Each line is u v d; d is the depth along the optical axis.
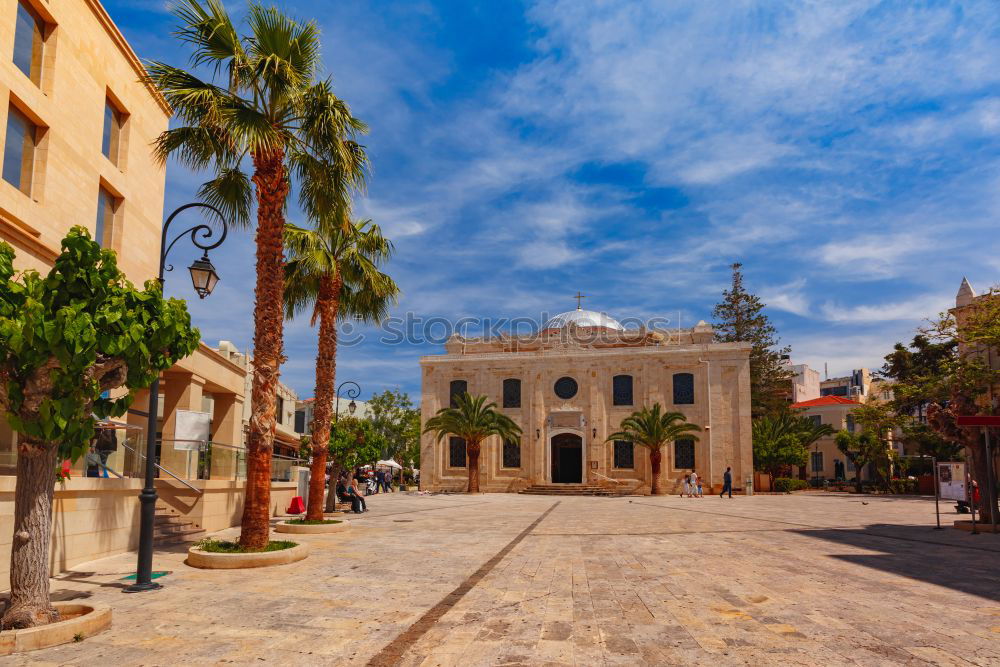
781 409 64.44
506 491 49.34
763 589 9.07
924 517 22.86
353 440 24.75
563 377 50.31
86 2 15.12
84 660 5.85
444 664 5.74
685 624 7.10
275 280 12.56
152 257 18.95
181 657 5.94
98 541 11.65
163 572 10.46
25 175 13.34
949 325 30.70
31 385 6.69
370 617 7.46
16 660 5.84
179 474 15.64
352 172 13.54
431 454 51.47
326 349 18.27
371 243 19.20
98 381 7.36
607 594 8.75
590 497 42.91
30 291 6.66
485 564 11.45
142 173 18.23
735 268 68.81
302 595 8.70
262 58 11.84
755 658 5.86
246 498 11.92
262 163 12.57
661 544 14.49
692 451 47.03
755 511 26.47
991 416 16.50
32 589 6.76
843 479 65.38
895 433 58.56
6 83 12.28
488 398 51.31
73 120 14.63
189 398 19.45
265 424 12.12
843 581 9.70
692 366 47.84
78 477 11.01
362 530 17.66
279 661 5.82
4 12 12.30
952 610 7.72
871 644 6.28
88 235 7.02
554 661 5.80
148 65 11.97
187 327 8.11
